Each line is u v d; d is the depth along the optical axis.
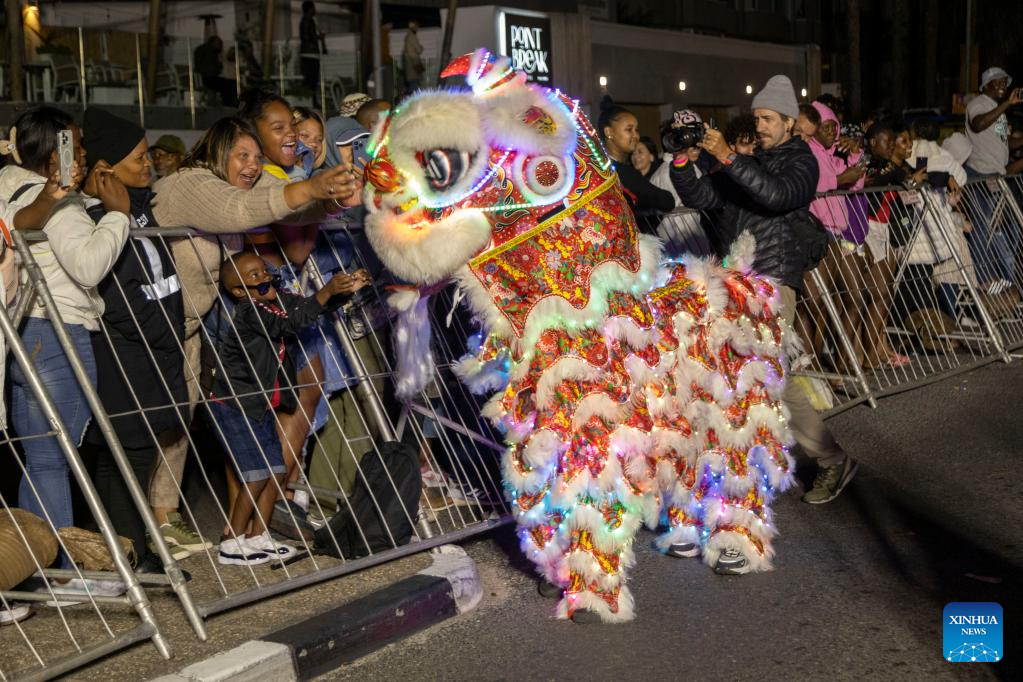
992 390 8.73
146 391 4.99
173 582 4.47
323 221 5.54
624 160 7.75
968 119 12.42
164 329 4.98
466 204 4.55
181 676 4.05
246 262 5.11
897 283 9.44
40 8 20.83
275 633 4.41
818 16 42.47
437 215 4.55
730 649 4.43
